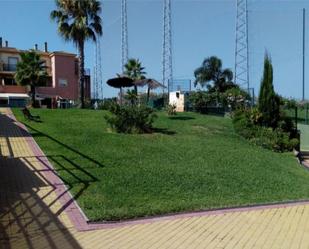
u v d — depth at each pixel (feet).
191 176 40.83
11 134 57.72
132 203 32.07
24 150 47.09
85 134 58.29
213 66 197.47
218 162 48.52
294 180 46.39
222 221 28.94
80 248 22.88
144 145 53.52
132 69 150.71
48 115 82.43
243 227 27.68
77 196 32.37
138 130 62.95
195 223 28.25
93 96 193.36
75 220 27.55
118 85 85.92
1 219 27.02
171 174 40.63
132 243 23.94
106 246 23.32
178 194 35.45
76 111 90.07
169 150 51.96
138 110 64.23
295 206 34.40
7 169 38.68
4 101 168.35
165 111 98.99
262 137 69.10
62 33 129.59
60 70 185.06
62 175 37.40
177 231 26.40
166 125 73.97
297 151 68.64
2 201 30.27
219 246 23.81
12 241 23.63
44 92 180.14
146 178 38.52
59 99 175.11
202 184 38.96
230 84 194.18
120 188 35.12
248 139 71.00
